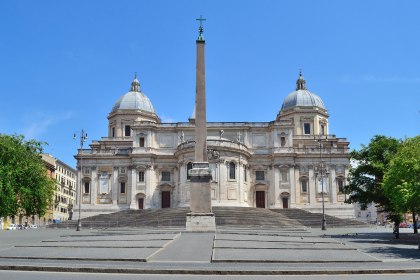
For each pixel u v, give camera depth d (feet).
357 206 418.92
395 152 151.94
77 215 294.25
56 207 424.87
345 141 317.83
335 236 158.20
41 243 113.39
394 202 122.11
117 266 68.64
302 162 297.74
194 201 132.46
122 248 93.30
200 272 64.23
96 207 295.89
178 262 74.64
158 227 192.03
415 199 109.70
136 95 339.98
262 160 298.76
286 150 295.28
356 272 65.82
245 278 60.18
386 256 90.68
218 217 213.46
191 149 269.23
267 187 296.10
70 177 477.77
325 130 330.75
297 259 78.38
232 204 265.75
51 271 66.90
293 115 325.62
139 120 328.08
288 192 292.20
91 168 300.20
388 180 121.90
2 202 169.37
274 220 219.00
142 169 296.10
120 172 299.99
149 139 299.38
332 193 292.20
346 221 250.16
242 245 99.19
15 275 62.18
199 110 136.46
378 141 154.92
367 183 157.58
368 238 150.10
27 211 189.78
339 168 295.48
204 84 137.80
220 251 87.45
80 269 66.49
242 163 278.05
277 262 75.72
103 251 88.94
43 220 390.63
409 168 114.01
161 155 298.35
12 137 185.06
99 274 63.41
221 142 269.44
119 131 330.13
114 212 280.72
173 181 297.74
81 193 296.10
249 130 302.86
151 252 84.79
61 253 87.45
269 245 101.65
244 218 214.28
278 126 298.15
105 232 167.22
